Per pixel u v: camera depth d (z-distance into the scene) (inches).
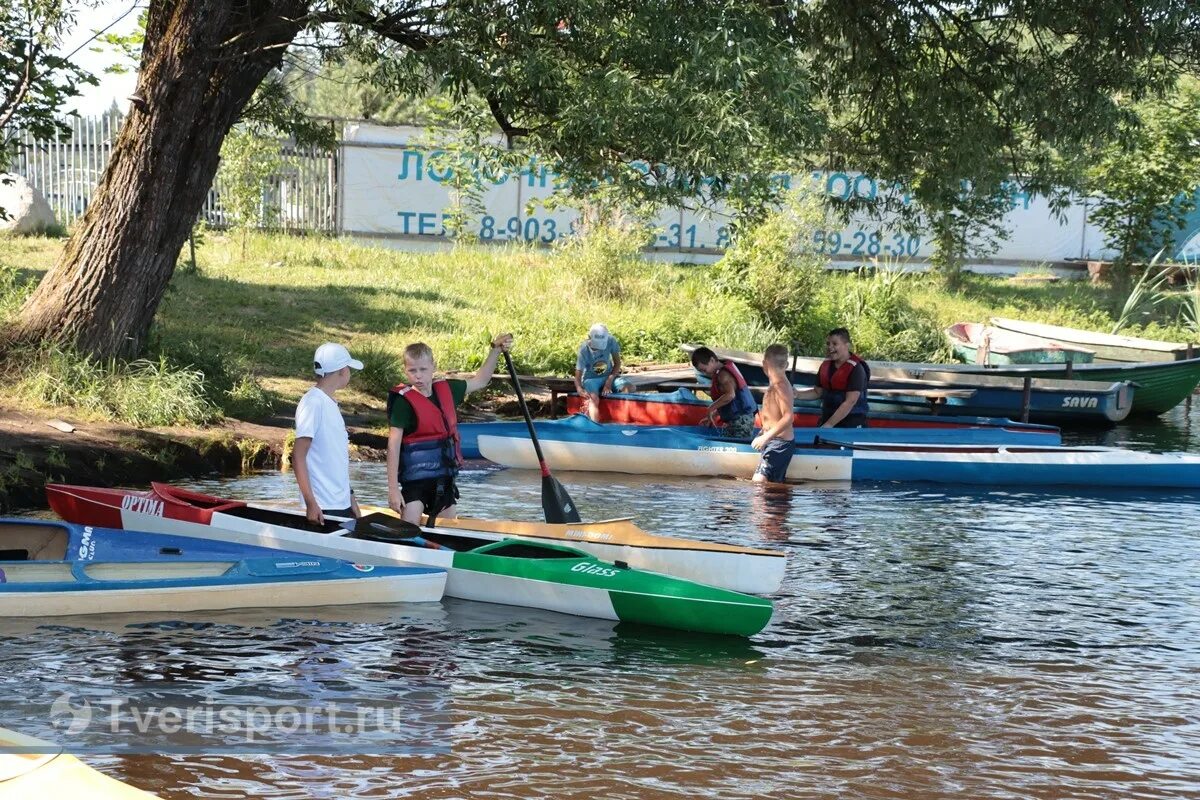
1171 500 432.5
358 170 946.7
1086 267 1140.5
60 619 241.6
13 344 423.5
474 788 170.9
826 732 196.4
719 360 486.0
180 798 164.9
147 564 258.1
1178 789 177.2
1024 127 591.2
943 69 554.6
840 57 554.3
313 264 819.4
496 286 810.8
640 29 383.6
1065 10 510.9
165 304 594.9
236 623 245.4
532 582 266.4
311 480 260.1
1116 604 279.1
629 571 261.4
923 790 174.6
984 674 227.5
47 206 804.6
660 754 185.2
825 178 957.2
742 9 390.9
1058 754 189.5
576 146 405.7
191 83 416.5
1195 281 1088.8
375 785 170.9
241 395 470.6
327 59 386.9
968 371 648.4
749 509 392.8
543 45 389.4
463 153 419.5
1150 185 1027.9
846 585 292.8
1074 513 399.9
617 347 553.0
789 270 815.7
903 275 973.2
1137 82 525.7
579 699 209.2
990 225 935.0
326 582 258.8
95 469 372.5
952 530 364.5
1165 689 220.5
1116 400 628.4
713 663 231.5
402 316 684.1
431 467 281.3
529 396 607.2
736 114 372.5
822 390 507.5
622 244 836.0
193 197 442.6
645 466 472.7
